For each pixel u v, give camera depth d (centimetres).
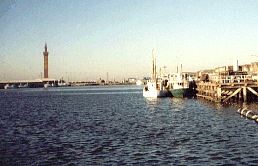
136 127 4275
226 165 2391
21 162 2655
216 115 5141
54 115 6291
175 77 10575
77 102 10281
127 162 2559
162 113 6028
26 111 7375
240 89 6206
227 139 3247
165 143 3166
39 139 3612
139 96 13175
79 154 2848
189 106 7125
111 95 14775
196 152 2777
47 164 2581
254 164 2391
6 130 4359
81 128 4341
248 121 4334
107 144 3206
